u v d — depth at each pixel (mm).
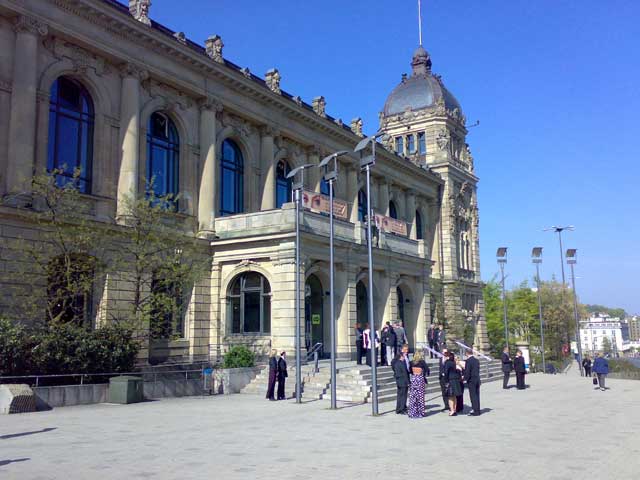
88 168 29594
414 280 45094
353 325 35875
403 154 63750
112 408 21266
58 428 16359
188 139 34844
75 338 23312
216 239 33688
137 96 31297
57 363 22391
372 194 54438
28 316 24125
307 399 25359
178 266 27891
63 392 21531
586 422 19156
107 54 30031
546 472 11547
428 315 45594
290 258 31094
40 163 26828
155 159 33281
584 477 11141
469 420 19500
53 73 27953
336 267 35688
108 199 29531
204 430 16438
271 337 31328
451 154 66812
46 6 27203
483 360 45594
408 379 21344
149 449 13477
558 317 98562
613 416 20812
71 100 29312
